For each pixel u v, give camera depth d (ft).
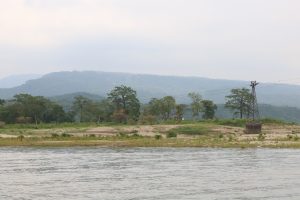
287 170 184.44
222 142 335.26
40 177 172.55
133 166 207.10
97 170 193.57
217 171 184.03
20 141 358.23
